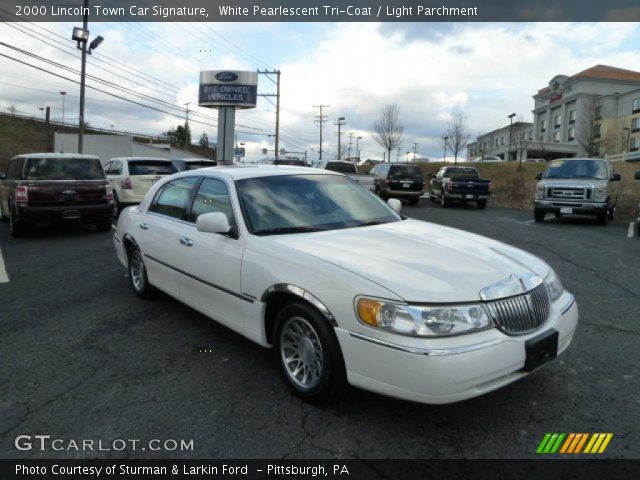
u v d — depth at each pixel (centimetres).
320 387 329
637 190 1997
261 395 358
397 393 290
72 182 1054
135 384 376
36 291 631
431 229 427
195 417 330
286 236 387
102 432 313
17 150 5612
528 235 1183
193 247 448
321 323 323
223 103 4284
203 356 426
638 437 308
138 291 586
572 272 759
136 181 1381
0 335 477
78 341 461
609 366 407
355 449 296
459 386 283
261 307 369
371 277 308
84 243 997
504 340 299
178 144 8362
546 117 7925
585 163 1513
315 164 2759
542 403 348
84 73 2461
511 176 3672
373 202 488
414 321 286
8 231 1153
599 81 7100
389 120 5825
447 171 2242
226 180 452
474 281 311
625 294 630
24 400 352
